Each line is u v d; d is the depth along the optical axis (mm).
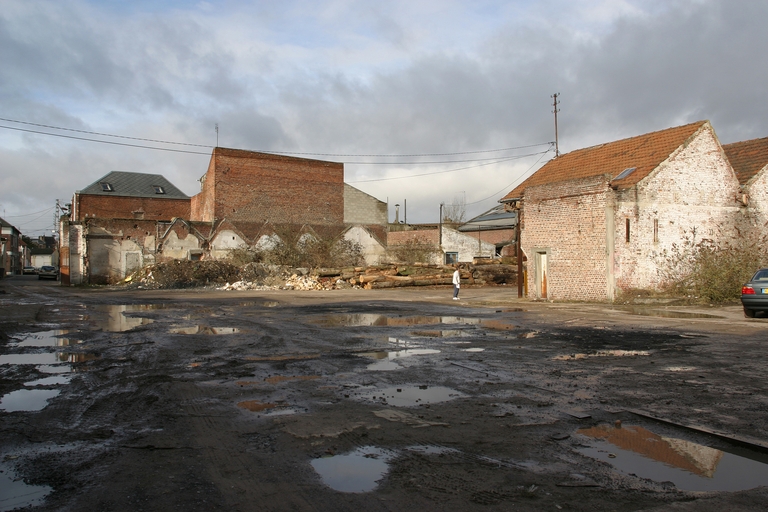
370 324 14383
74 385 7234
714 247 22062
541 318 15977
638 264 20562
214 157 46500
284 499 3742
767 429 5172
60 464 4387
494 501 3703
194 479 4078
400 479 4078
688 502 3691
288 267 37125
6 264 79688
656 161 21375
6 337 11914
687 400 6281
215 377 7676
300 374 7855
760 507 3617
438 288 34781
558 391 6762
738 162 25062
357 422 5496
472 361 8828
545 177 26469
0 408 6113
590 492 3844
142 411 5957
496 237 57062
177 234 44000
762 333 12148
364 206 54594
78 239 41062
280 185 49656
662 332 12453
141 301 23469
